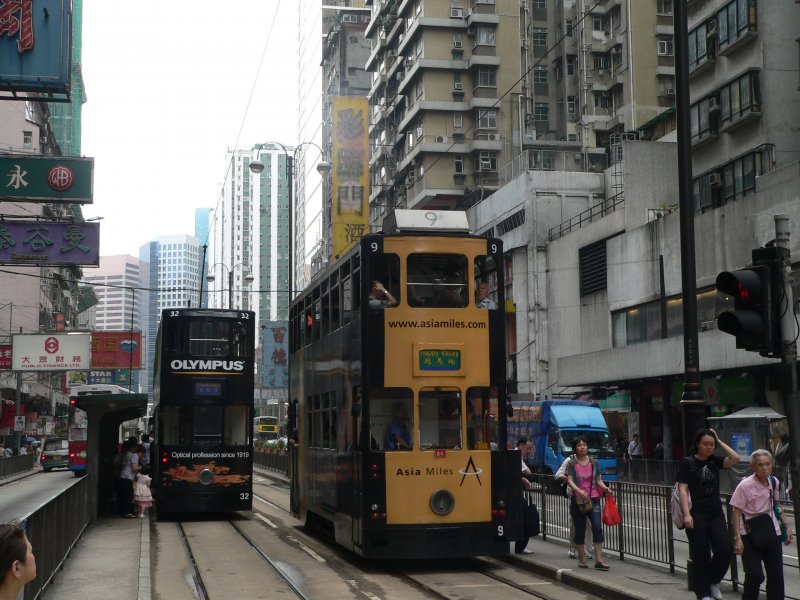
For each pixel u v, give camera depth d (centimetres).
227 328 2195
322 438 1611
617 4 5953
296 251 11650
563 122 6238
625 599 1016
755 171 3341
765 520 837
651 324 3734
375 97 7406
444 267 1336
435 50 6231
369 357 1300
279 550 1563
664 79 5831
